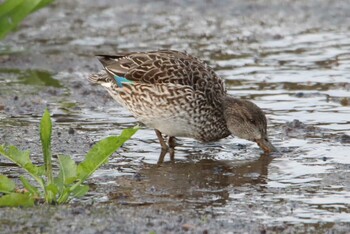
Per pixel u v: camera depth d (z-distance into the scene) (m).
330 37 22.20
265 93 17.55
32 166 11.74
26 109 16.64
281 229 10.75
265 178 12.90
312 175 12.97
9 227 10.74
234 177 12.99
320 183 12.59
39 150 14.17
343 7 25.08
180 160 13.98
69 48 21.42
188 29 23.34
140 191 12.29
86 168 11.74
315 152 14.12
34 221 10.93
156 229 10.70
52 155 13.92
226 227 10.80
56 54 20.86
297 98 17.20
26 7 13.36
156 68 14.73
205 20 24.34
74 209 11.34
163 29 23.38
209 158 14.11
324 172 13.08
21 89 18.03
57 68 19.69
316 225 10.91
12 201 11.37
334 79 18.41
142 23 24.05
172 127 14.66
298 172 13.14
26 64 20.02
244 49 21.23
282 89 17.81
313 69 19.25
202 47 21.45
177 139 15.39
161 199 11.93
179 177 13.00
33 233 10.58
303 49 21.08
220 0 26.50
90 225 10.82
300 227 10.83
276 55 20.59
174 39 22.27
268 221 11.05
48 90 17.97
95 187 12.45
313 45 21.44
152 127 14.85
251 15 24.73
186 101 14.49
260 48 21.30
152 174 13.16
